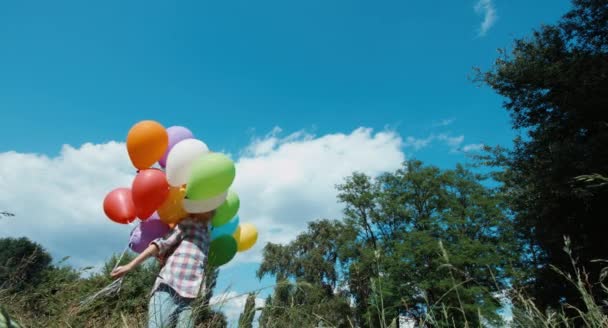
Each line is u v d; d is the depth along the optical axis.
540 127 12.52
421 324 2.35
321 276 26.22
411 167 27.84
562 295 10.35
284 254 28.27
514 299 2.36
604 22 11.91
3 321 1.13
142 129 3.34
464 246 20.50
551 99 12.25
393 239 25.64
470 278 2.29
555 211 11.07
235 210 3.54
